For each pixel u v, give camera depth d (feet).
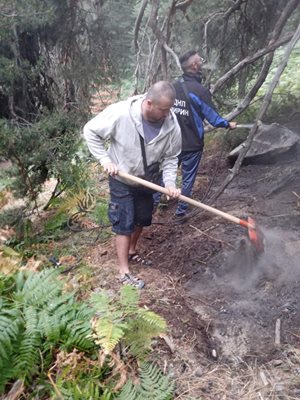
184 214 16.22
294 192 16.33
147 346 9.47
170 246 14.38
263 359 9.88
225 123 15.15
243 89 23.39
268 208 15.61
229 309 11.36
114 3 19.47
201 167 21.43
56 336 9.50
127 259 12.66
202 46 22.34
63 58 19.34
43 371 9.50
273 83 14.02
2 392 9.16
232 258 12.96
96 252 14.80
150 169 11.66
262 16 20.75
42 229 17.69
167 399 8.73
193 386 9.25
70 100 20.24
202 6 21.50
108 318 9.34
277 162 19.03
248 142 14.80
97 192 19.54
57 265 14.12
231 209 16.05
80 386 9.04
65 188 19.17
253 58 16.84
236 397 9.01
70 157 18.37
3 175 17.94
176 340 10.32
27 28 17.44
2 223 17.31
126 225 12.07
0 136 16.35
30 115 18.97
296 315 10.91
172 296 11.82
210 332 10.73
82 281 12.65
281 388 9.11
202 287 12.29
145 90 20.02
